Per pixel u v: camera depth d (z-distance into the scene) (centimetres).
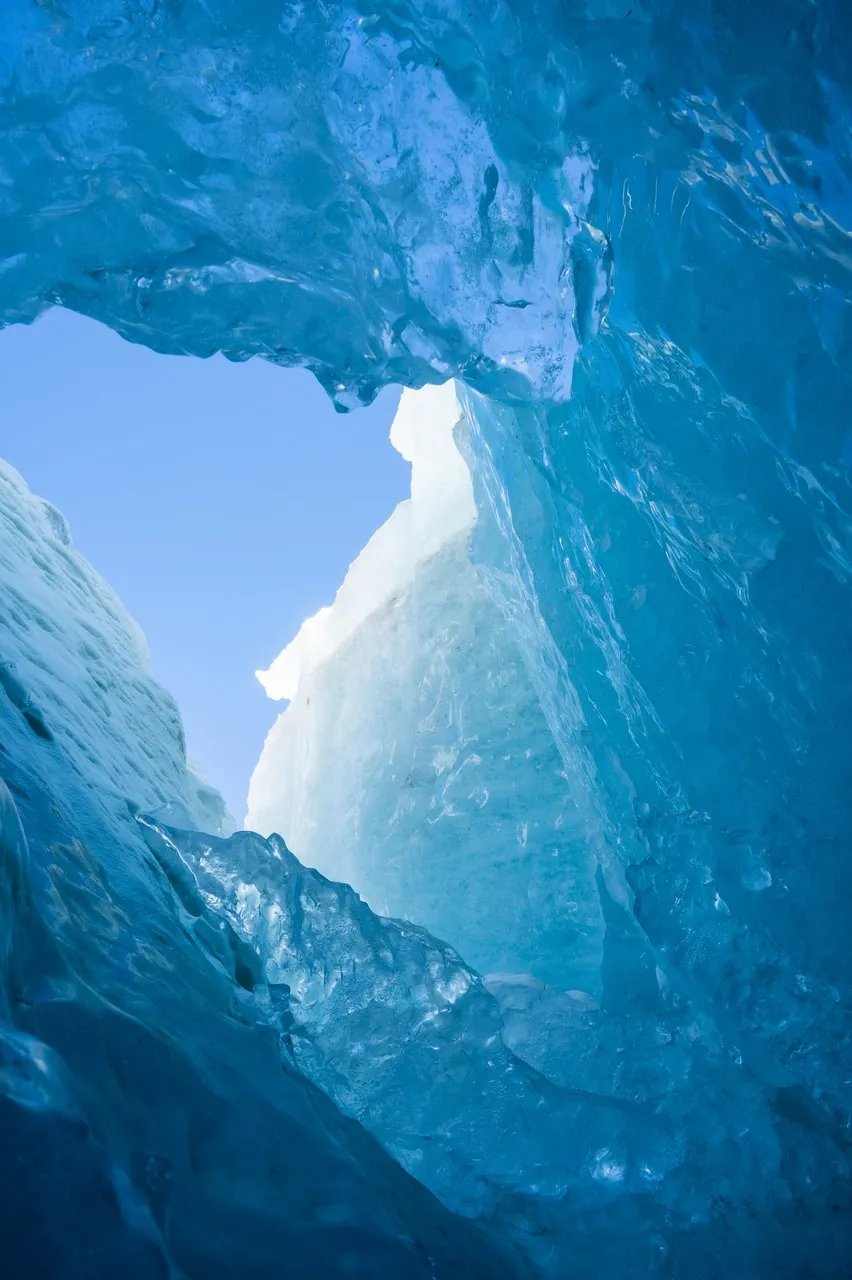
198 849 319
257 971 317
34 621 362
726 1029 333
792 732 289
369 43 228
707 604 305
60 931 201
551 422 339
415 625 735
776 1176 293
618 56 216
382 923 331
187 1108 178
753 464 264
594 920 588
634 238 257
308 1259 164
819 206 198
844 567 254
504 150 241
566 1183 284
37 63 226
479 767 651
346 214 257
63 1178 129
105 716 363
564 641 385
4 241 254
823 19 183
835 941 292
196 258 264
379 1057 304
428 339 271
